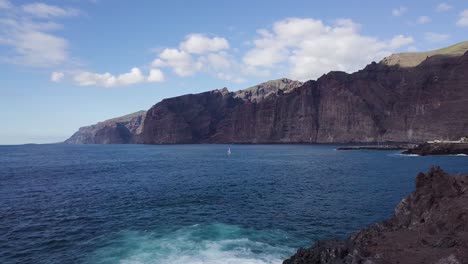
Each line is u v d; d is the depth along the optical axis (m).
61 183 61.78
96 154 181.25
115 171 84.75
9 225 31.75
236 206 39.22
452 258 15.08
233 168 89.00
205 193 48.69
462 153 123.19
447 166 80.25
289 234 27.92
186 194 47.94
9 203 42.25
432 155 124.06
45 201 43.47
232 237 26.80
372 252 17.89
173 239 26.31
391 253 17.56
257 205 39.69
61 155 172.88
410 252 17.56
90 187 56.12
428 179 28.28
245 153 168.25
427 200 24.84
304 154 150.12
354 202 40.81
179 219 33.03
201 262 21.44
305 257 19.17
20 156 164.75
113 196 46.81
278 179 64.12
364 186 53.28
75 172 82.88
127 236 27.55
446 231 20.39
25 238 27.84
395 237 20.55
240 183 59.19
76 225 31.50
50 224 32.00
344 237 27.39
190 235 27.31
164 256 22.67
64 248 25.31
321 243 20.30
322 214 34.97
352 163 98.12
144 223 31.61
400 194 45.62
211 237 26.78
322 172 75.44
